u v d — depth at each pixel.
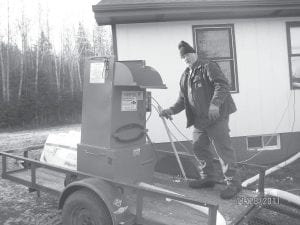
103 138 3.75
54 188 4.12
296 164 7.48
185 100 4.18
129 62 3.92
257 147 7.90
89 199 3.40
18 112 24.80
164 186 4.24
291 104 7.63
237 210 3.48
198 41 7.41
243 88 7.54
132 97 3.92
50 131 21.77
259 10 6.63
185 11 6.45
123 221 3.26
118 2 6.51
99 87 3.79
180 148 7.20
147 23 7.18
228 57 7.50
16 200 5.54
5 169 4.74
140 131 4.07
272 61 7.58
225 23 7.39
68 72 36.53
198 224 3.19
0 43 31.14
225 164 3.94
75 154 4.78
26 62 33.19
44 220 4.71
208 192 4.04
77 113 31.75
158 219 3.29
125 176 3.79
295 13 7.25
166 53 7.27
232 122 7.55
